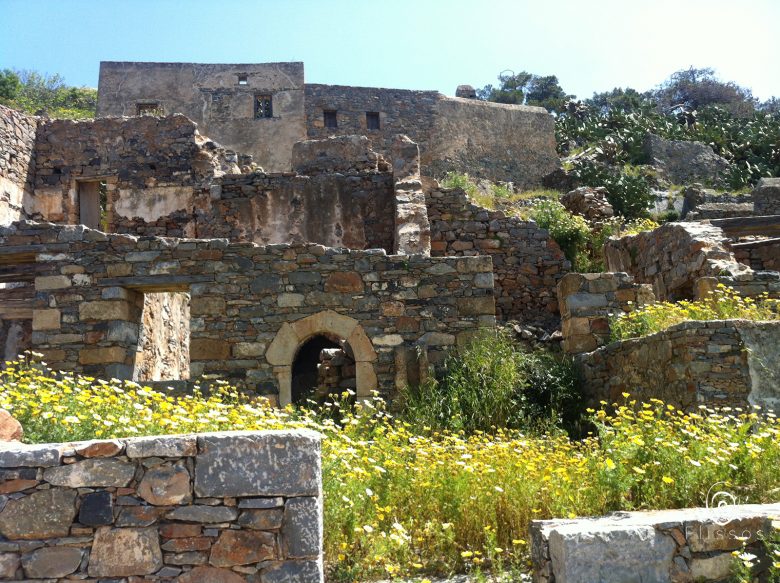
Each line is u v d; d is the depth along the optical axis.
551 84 57.75
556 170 32.19
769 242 14.97
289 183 18.02
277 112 29.81
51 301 10.89
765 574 4.55
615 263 17.05
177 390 10.35
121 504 4.23
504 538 5.88
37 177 20.47
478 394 9.98
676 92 62.09
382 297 10.67
